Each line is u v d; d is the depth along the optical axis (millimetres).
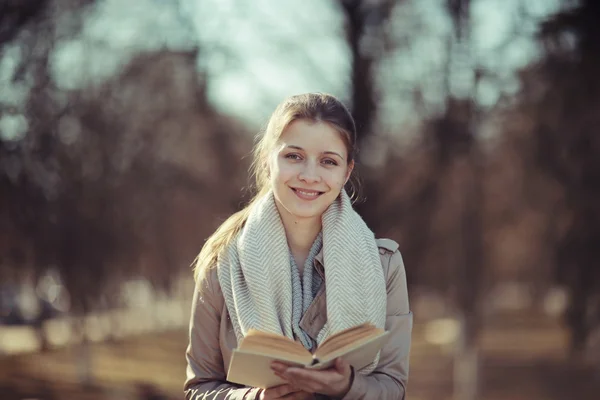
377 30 15812
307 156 2416
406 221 16344
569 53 15844
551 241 16781
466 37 16375
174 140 18078
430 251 17219
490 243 17641
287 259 2420
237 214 2629
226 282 2469
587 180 16094
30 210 15453
